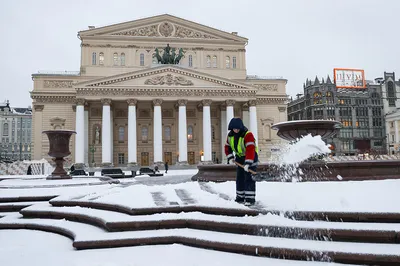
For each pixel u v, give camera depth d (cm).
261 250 524
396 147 8312
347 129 8762
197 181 1498
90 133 5916
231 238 575
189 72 5678
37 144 5803
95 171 4975
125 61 6259
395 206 617
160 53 6356
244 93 5828
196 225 671
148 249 591
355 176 1098
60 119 5894
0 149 11681
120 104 6122
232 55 6625
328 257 483
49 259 539
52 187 1476
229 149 763
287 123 1529
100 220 739
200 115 6372
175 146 6281
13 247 662
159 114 5547
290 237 562
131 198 923
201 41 6519
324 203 685
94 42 6197
